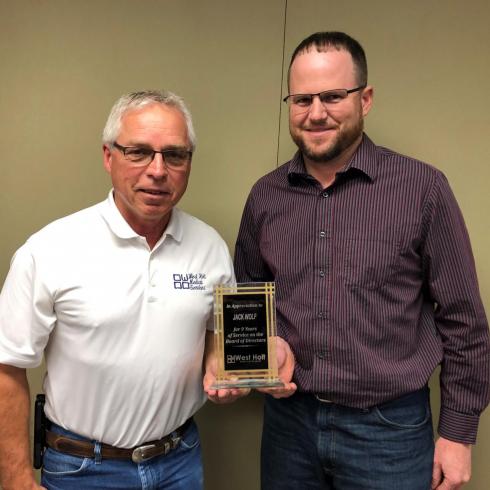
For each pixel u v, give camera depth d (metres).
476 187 1.46
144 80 1.50
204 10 1.47
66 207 1.56
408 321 1.14
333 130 1.14
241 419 1.64
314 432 1.20
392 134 1.47
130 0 1.48
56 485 1.08
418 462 1.16
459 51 1.42
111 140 1.04
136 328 1.04
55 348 1.07
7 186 1.56
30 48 1.50
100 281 1.03
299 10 1.45
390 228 1.12
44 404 1.13
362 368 1.11
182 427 1.18
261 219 1.31
